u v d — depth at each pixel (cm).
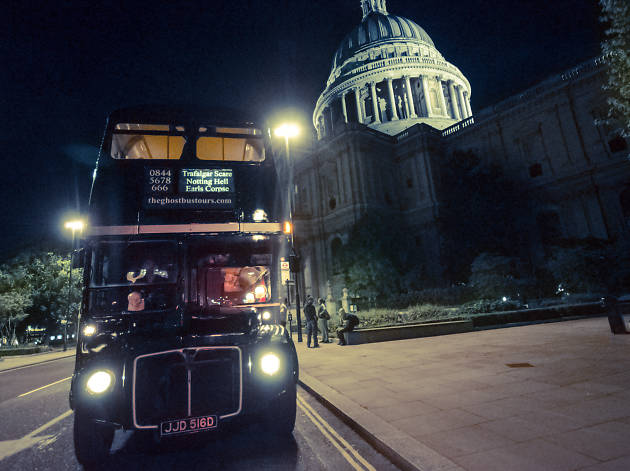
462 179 3981
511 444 359
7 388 1180
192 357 414
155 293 487
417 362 873
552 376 614
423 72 6538
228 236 530
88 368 408
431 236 4566
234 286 534
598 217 3650
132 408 389
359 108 6694
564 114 4009
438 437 393
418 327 1489
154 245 502
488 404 492
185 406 398
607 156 3669
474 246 3578
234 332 480
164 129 573
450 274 3888
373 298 3053
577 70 3944
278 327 508
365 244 3328
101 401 393
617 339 959
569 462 313
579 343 949
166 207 523
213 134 586
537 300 2795
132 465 428
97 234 490
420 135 4906
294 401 464
